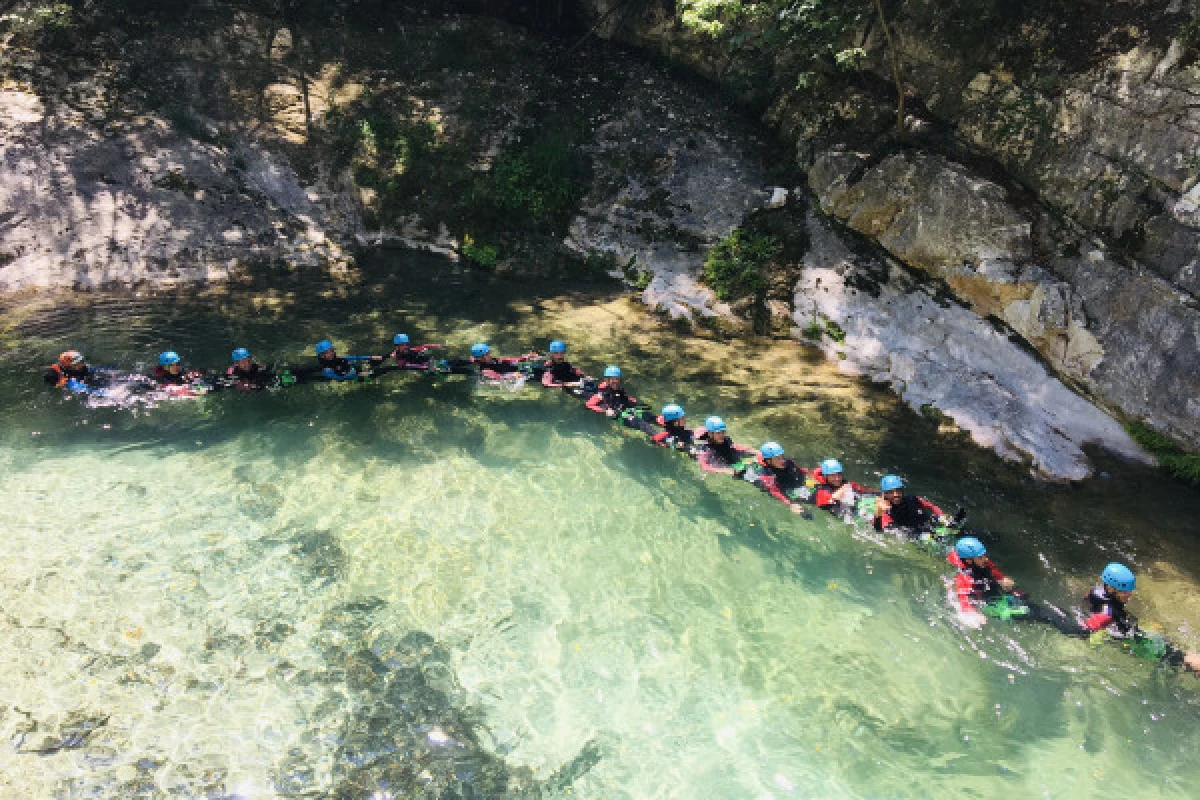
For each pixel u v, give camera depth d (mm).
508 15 15734
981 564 6762
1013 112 9984
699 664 6215
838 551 7406
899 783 5293
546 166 13445
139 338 10641
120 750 5250
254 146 13586
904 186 10773
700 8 10773
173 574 6836
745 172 13000
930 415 9297
